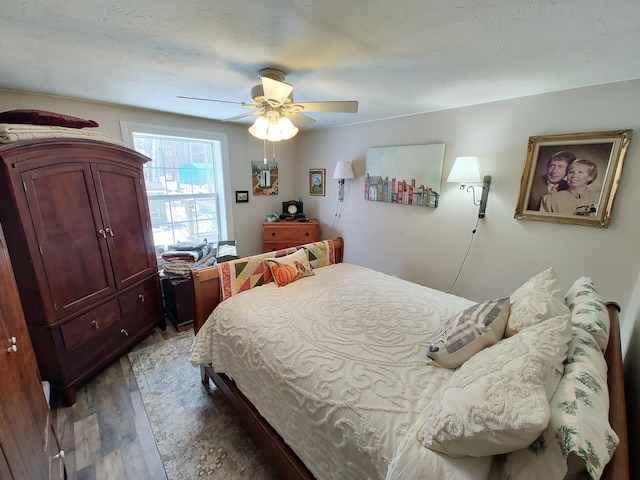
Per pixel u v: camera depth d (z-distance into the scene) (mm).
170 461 1501
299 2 1065
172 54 1550
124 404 1874
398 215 3285
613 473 599
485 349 1061
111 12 1129
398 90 2174
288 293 2025
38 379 1177
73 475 1419
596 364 900
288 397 1256
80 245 1925
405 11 1119
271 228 3941
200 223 3637
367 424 981
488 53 1496
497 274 2594
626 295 1977
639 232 1882
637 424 1039
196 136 3293
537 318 1116
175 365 2268
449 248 2896
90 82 2004
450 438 779
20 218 1593
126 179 2277
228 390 1702
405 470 821
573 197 2086
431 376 1167
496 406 713
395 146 3178
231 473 1445
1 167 1520
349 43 1409
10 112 1668
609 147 1901
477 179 2395
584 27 1201
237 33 1312
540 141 2182
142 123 2852
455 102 2488
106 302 2129
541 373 792
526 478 700
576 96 2008
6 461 812
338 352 1332
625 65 1590
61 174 1789
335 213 4043
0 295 967
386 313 1726
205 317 1977
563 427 668
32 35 1311
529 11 1097
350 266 2719
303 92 2248
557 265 2248
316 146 4109
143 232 2479
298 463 1239
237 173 3779
